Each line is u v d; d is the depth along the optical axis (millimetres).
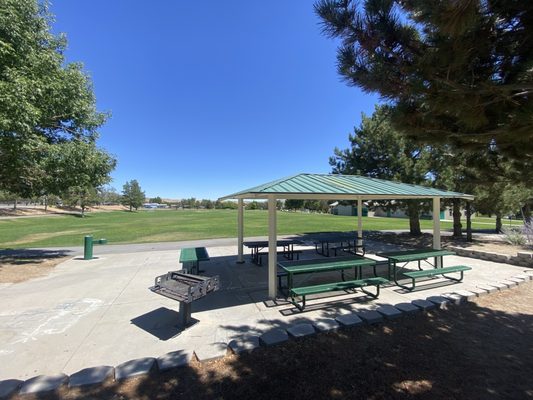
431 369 3230
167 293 4465
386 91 2783
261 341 3855
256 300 5734
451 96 2295
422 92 2414
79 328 4426
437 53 2215
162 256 10844
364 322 4469
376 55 2609
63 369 3316
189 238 17281
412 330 4238
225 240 16219
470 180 4145
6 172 9188
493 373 3150
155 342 3961
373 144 14727
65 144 9594
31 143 8227
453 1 1704
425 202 14094
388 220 37344
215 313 5031
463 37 2051
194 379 3059
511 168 3604
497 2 1875
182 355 3428
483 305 5285
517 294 5922
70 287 6680
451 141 3016
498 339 3957
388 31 2439
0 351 3721
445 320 4602
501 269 8023
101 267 8898
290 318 4773
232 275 7898
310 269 5613
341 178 7883
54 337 4117
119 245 14180
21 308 5297
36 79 8312
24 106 7297
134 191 75125
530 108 2021
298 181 6434
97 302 5625
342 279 7152
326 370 3221
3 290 6438
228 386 2943
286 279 7453
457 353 3578
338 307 5254
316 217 43312
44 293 6215
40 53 9062
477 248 11703
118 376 3037
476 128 2641
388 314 4645
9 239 17875
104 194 90250
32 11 8977
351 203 17062
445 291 6059
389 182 8648
